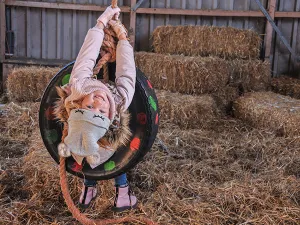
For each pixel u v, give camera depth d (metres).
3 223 2.52
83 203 2.25
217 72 5.24
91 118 1.66
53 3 6.18
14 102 5.31
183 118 4.64
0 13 6.11
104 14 1.92
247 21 6.33
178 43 5.80
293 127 4.25
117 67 1.89
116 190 2.23
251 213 2.71
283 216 2.66
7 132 4.34
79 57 1.84
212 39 5.72
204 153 3.87
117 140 1.84
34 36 6.38
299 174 3.51
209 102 4.72
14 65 6.21
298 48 6.47
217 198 2.83
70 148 1.65
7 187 3.08
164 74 5.25
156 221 2.57
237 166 3.57
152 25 6.38
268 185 3.04
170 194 2.89
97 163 1.78
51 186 2.83
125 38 1.93
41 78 5.32
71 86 1.71
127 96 1.81
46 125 1.97
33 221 2.58
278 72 6.51
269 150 3.95
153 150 3.72
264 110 4.59
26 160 3.17
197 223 2.58
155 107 1.95
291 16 6.20
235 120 4.99
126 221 2.54
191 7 6.28
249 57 5.79
